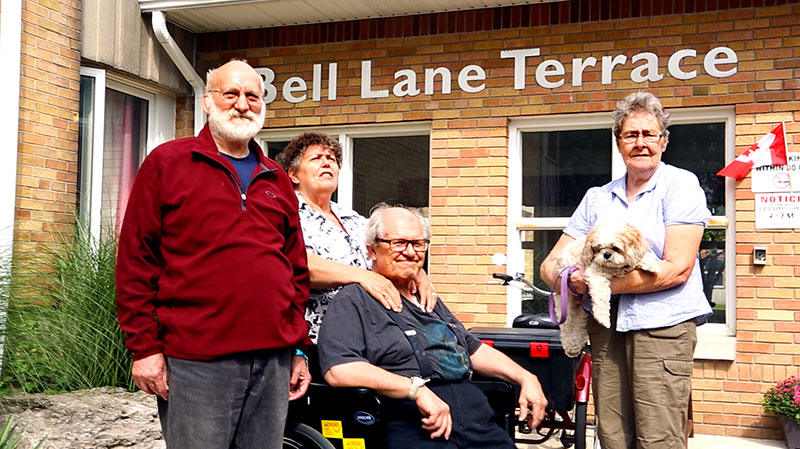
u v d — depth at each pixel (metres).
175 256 3.03
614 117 3.90
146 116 7.82
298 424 3.52
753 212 6.45
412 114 7.30
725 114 6.63
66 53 6.59
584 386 4.01
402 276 3.74
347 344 3.48
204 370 3.01
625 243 3.55
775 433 6.36
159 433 5.04
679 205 3.74
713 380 6.52
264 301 3.06
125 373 5.72
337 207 4.43
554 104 6.93
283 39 7.70
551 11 6.93
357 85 7.47
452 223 7.15
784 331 6.34
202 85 7.85
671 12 6.65
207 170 3.08
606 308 3.62
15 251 5.66
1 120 5.96
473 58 7.14
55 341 5.44
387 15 7.36
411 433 3.44
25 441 4.52
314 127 7.66
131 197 3.08
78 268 5.86
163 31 7.33
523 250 7.16
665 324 3.61
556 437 5.82
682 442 3.63
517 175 7.16
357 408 3.46
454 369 3.63
